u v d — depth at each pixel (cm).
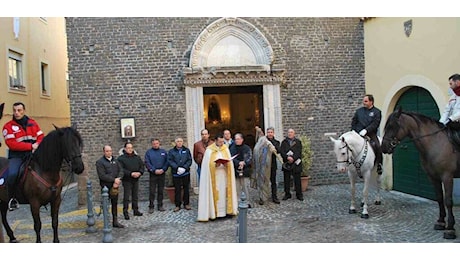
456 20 876
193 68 1152
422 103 1020
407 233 722
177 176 977
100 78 1159
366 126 892
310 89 1226
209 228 820
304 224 812
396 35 1084
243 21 1189
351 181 877
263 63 1194
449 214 685
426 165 716
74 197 1317
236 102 1880
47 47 1723
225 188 891
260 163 995
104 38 1159
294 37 1221
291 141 1049
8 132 698
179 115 1180
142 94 1171
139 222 887
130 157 929
